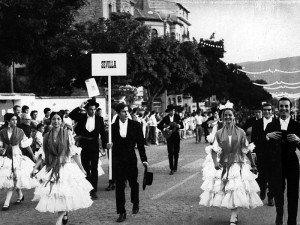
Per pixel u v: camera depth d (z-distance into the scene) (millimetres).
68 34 32375
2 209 9664
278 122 7406
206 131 29922
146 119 28391
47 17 24188
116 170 8469
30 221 8547
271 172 7641
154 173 14977
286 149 7352
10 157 10055
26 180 10078
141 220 8344
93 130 11055
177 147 14883
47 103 29500
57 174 7781
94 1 47531
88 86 12562
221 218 8406
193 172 14945
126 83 35281
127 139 8648
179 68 34031
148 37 35656
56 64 30094
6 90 34969
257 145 9500
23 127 12891
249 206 7836
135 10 45906
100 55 12648
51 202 7641
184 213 8844
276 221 7605
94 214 8977
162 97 43844
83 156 10922
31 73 30828
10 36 22891
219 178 7980
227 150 7926
